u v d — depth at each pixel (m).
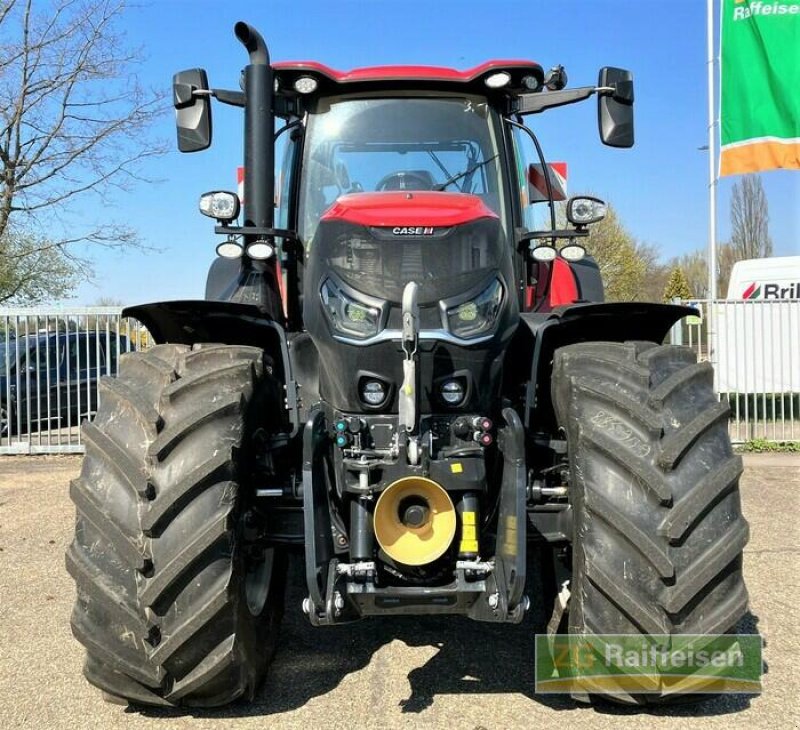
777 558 5.39
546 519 3.25
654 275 48.47
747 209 42.81
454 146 4.12
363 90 4.11
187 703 3.06
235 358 3.18
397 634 4.02
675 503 2.79
